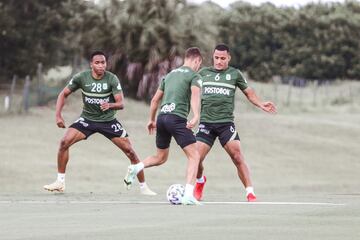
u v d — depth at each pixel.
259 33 178.12
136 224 21.45
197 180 31.64
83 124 34.69
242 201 31.34
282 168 72.81
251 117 98.44
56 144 74.50
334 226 20.38
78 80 34.06
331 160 78.50
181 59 98.25
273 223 21.11
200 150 30.98
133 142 79.00
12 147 70.75
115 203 29.86
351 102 134.75
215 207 27.05
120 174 64.50
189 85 29.06
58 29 114.25
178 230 19.75
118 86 34.09
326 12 182.50
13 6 111.88
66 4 113.69
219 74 30.91
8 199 32.69
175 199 28.88
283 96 136.25
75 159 69.31
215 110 30.91
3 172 60.53
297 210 25.12
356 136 92.94
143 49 98.56
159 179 63.34
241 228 20.05
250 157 77.06
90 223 21.88
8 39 111.12
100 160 70.06
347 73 174.00
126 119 89.19
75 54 108.94
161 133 29.69
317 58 173.75
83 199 32.75
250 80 165.62
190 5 102.69
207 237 18.39
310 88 154.62
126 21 99.75
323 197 35.38
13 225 21.53
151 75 98.38
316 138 89.06
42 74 113.94
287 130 91.88
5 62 112.06
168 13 100.62
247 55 177.38
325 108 121.69
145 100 99.25
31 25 112.12
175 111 28.98
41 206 28.33
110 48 100.50
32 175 60.62
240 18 179.12
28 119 84.25
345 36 175.50
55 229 20.44
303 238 18.12
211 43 100.56
